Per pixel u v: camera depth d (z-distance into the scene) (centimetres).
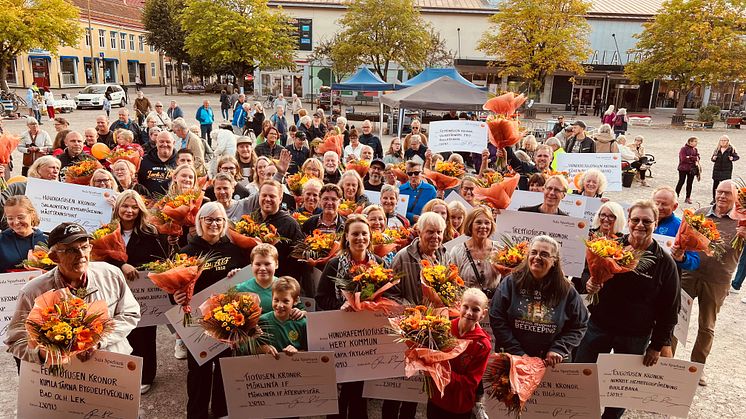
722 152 1287
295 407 368
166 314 379
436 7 4203
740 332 624
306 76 4272
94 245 414
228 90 3541
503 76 3947
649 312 376
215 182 545
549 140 1040
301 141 1015
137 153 717
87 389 326
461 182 685
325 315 366
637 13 4181
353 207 580
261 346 356
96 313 303
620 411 411
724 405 474
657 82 4391
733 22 3266
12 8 2898
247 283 388
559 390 350
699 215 443
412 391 384
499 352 362
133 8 6044
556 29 3391
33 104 2472
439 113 2842
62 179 665
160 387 469
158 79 6034
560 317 352
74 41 3272
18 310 322
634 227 374
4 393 457
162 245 464
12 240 430
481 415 432
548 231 491
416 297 411
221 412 416
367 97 4112
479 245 443
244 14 3366
